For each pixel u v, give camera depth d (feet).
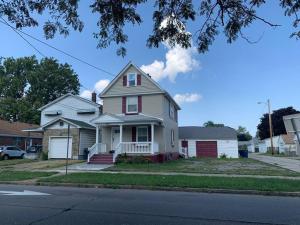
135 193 41.78
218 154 141.79
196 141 143.95
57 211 28.78
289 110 274.77
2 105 177.68
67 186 50.24
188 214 27.76
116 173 61.05
